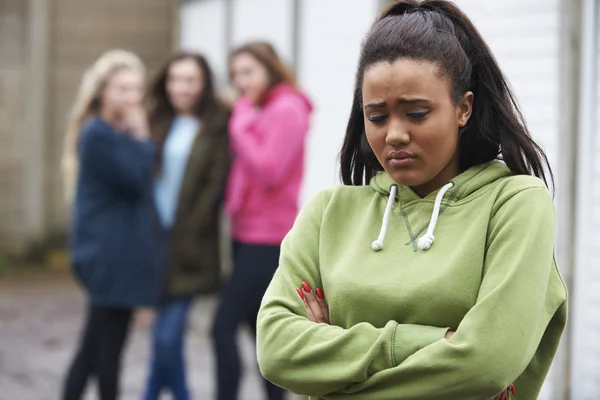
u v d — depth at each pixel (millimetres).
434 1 4000
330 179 11367
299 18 12062
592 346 8133
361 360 3740
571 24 8141
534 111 8547
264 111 9156
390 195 4027
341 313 3945
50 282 18875
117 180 9086
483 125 3980
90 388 10906
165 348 9227
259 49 9289
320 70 11570
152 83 9703
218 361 8938
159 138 9445
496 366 3604
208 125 9445
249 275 9031
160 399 10445
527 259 3719
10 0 20141
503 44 8867
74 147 9742
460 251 3781
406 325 3746
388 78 3762
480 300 3678
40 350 13023
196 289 9281
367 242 3998
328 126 11391
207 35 15156
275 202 9047
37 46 20125
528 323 3660
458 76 3820
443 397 3643
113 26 20109
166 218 9359
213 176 9391
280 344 3959
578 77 8133
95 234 9109
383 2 10023
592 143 8148
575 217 8180
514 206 3803
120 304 9078
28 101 20312
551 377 8367
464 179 3939
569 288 8188
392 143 3789
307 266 4148
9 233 20656
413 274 3811
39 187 20469
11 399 10508
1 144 20453
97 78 9430
